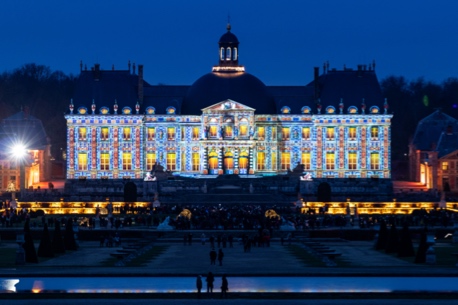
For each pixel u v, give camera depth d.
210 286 127.56
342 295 126.88
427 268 148.88
